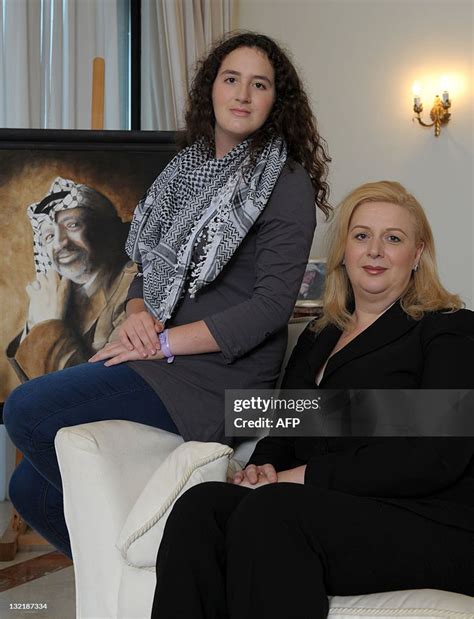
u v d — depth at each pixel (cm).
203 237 213
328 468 174
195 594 147
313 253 509
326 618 146
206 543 152
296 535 151
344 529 154
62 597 280
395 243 196
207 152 228
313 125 232
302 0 543
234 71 219
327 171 241
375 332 193
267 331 206
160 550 156
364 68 541
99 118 376
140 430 197
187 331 207
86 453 183
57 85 435
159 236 227
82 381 204
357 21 542
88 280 318
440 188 536
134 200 318
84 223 319
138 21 479
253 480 186
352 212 204
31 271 318
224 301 215
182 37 465
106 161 319
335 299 207
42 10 433
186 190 224
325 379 197
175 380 205
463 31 534
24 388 207
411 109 538
